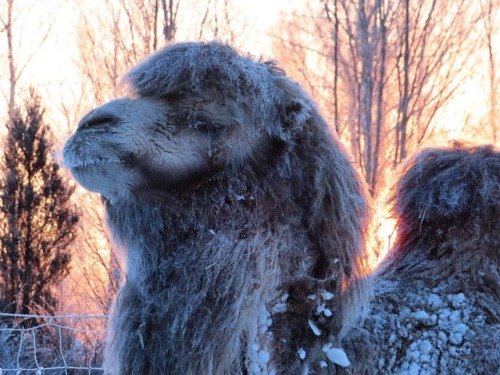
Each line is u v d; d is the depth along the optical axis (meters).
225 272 2.72
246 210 2.83
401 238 3.76
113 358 2.85
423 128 15.31
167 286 2.78
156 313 2.74
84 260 13.68
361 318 3.05
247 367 2.71
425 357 3.08
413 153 3.97
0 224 11.56
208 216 2.85
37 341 9.05
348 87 15.43
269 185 2.86
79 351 8.11
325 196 2.90
